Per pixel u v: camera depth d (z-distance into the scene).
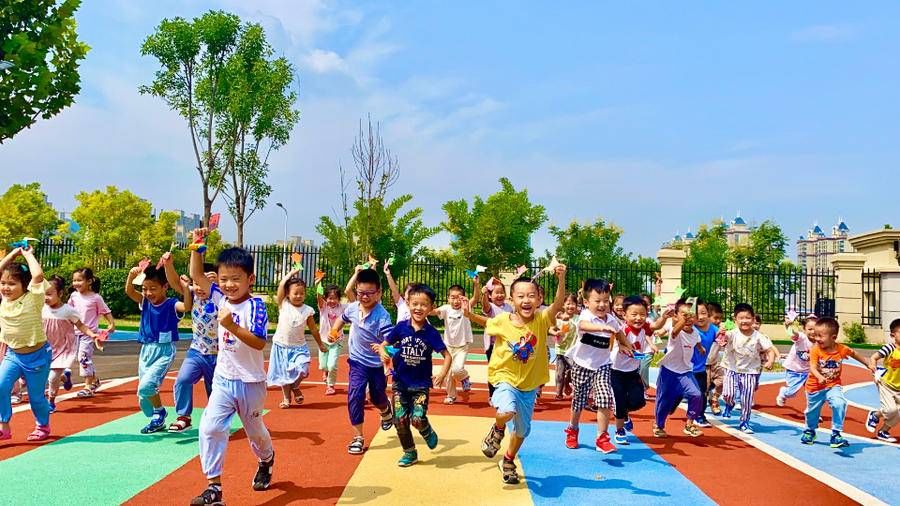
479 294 8.94
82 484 4.74
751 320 7.82
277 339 8.29
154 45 24.92
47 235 34.38
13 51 12.74
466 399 9.14
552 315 5.24
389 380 10.70
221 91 25.84
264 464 4.79
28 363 6.03
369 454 5.91
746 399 7.77
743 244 41.50
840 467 6.27
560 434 7.18
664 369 7.23
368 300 6.03
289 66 27.03
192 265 5.70
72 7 14.02
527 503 4.65
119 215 29.53
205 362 6.42
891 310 23.97
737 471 5.82
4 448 5.80
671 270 24.66
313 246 26.47
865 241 26.36
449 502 4.60
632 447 6.66
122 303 24.27
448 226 27.69
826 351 7.29
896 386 7.49
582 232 38.38
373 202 25.47
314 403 8.70
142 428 6.59
